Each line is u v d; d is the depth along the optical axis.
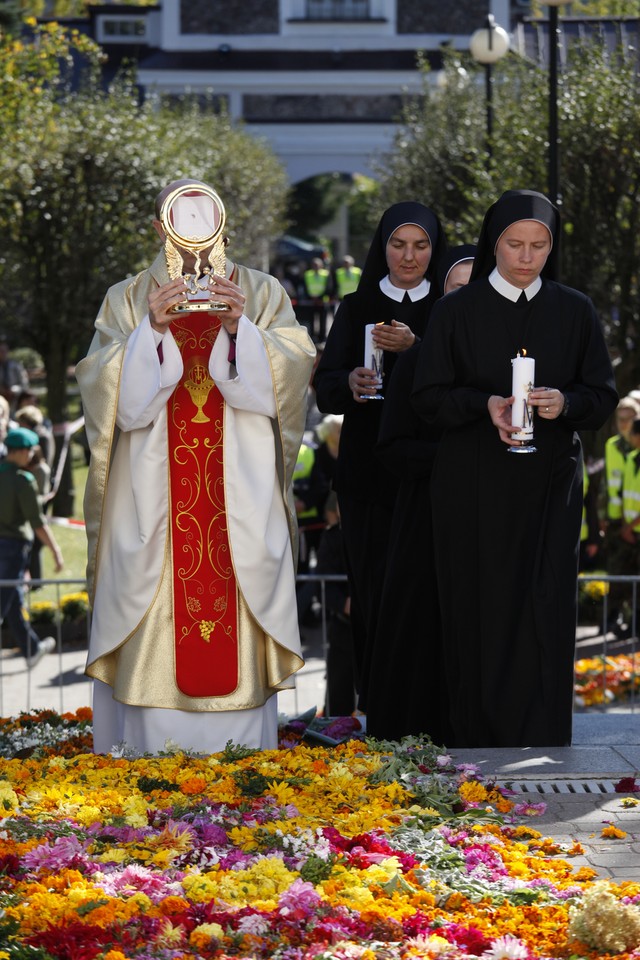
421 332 9.46
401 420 8.82
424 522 8.86
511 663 8.11
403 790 6.86
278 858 5.75
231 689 7.75
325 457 17.20
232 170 38.72
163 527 7.75
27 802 6.53
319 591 14.38
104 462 7.62
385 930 5.11
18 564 16.59
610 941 5.07
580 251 21.67
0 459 19.45
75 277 27.05
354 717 9.62
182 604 7.74
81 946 4.92
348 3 47.41
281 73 47.03
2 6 20.41
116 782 6.87
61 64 42.53
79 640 18.23
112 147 27.05
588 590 16.81
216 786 6.76
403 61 47.16
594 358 8.21
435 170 31.31
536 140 21.34
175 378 7.55
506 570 8.12
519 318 8.11
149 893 5.41
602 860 6.22
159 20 47.53
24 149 26.42
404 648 8.93
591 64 21.61
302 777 7.01
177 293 7.42
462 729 8.30
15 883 5.55
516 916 5.33
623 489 16.67
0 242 26.84
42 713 9.50
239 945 4.99
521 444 7.72
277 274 54.69
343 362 9.58
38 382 45.03
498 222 7.98
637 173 20.94
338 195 70.19
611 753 7.85
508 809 6.88
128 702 7.70
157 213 7.70
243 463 7.76
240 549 7.72
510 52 27.44
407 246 9.30
